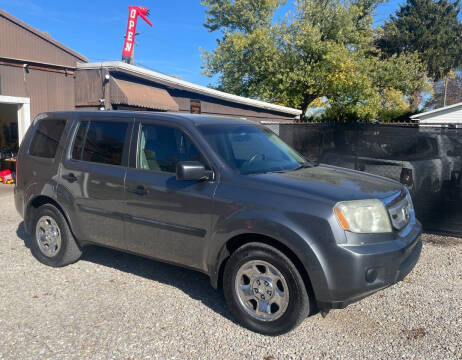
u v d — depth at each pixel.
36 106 10.28
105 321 3.56
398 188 3.86
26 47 10.16
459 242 5.88
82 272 4.66
